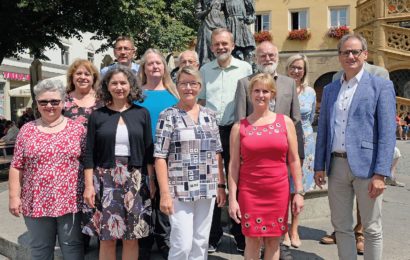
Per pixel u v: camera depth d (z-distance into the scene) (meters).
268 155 3.36
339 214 3.71
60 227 3.62
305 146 4.88
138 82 3.55
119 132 3.42
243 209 3.44
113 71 3.44
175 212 3.39
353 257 3.69
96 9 15.63
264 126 3.40
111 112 3.49
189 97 3.40
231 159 3.52
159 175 3.36
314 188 5.44
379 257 3.60
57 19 15.59
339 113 3.67
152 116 3.93
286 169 3.44
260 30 26.83
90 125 3.45
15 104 27.78
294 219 4.48
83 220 3.52
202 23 6.10
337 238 3.74
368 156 3.50
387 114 3.45
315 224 5.29
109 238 3.36
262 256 4.05
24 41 15.63
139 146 3.45
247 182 3.42
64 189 3.50
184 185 3.35
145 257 4.01
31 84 15.45
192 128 3.39
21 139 3.56
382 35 18.91
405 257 4.20
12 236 4.68
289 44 26.25
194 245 3.48
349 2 25.30
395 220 5.60
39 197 3.48
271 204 3.39
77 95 4.05
